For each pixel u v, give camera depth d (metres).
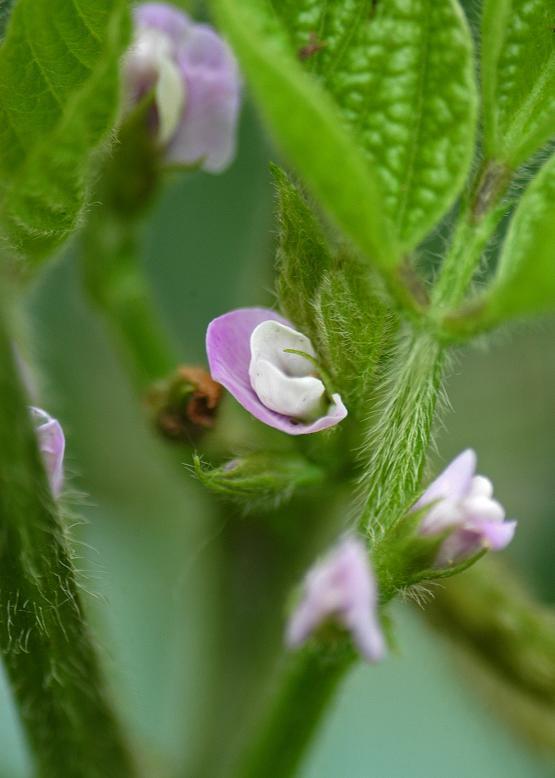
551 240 0.10
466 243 0.12
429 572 0.11
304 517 0.14
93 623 0.12
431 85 0.11
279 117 0.10
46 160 0.11
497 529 0.12
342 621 0.11
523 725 0.15
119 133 0.13
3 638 0.12
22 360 0.12
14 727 0.16
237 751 0.13
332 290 0.12
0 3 0.12
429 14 0.11
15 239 0.11
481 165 0.12
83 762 0.12
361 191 0.11
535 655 0.14
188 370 0.13
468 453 0.12
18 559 0.12
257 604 0.14
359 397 0.12
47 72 0.12
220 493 0.13
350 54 0.11
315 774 0.16
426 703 0.17
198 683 0.14
